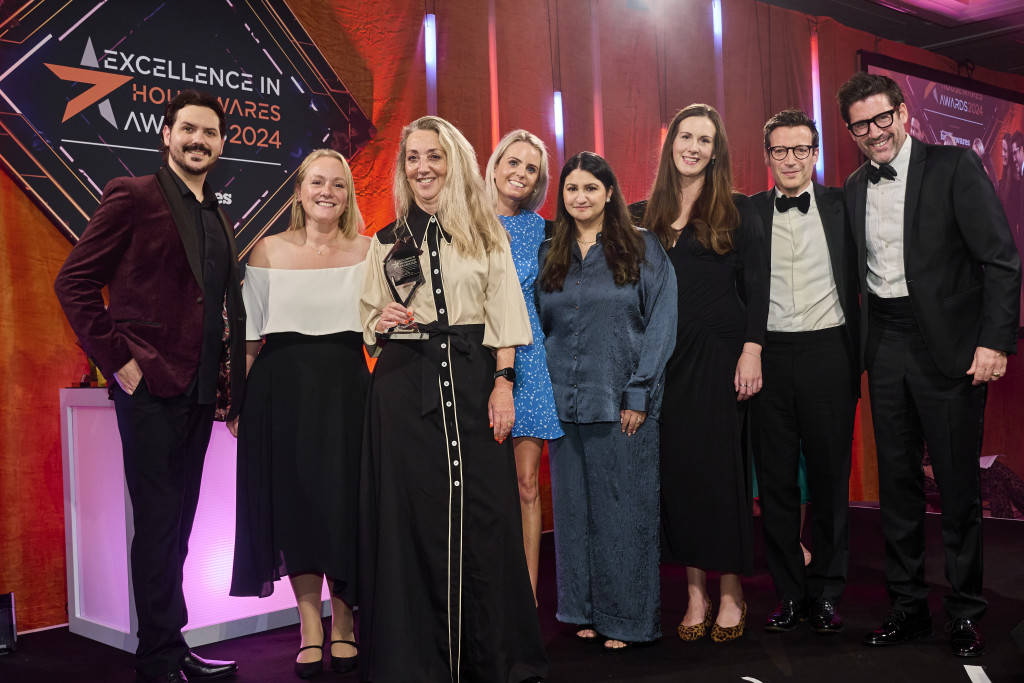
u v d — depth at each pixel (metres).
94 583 3.41
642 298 2.98
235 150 4.12
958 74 8.09
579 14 5.60
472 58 5.08
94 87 3.73
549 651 3.03
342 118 4.50
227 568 3.35
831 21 6.89
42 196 3.61
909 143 3.10
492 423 2.63
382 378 2.66
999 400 8.05
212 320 2.79
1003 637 3.10
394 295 2.71
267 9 4.24
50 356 3.70
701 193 3.13
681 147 3.08
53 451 3.70
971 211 2.95
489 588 2.57
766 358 3.26
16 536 3.60
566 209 3.05
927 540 4.90
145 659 2.72
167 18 3.93
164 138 2.83
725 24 6.29
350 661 2.87
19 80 3.56
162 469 2.71
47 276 3.69
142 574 2.71
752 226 3.13
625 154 5.79
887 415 3.12
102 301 2.66
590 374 3.00
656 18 5.95
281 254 2.92
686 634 3.14
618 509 3.00
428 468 2.61
